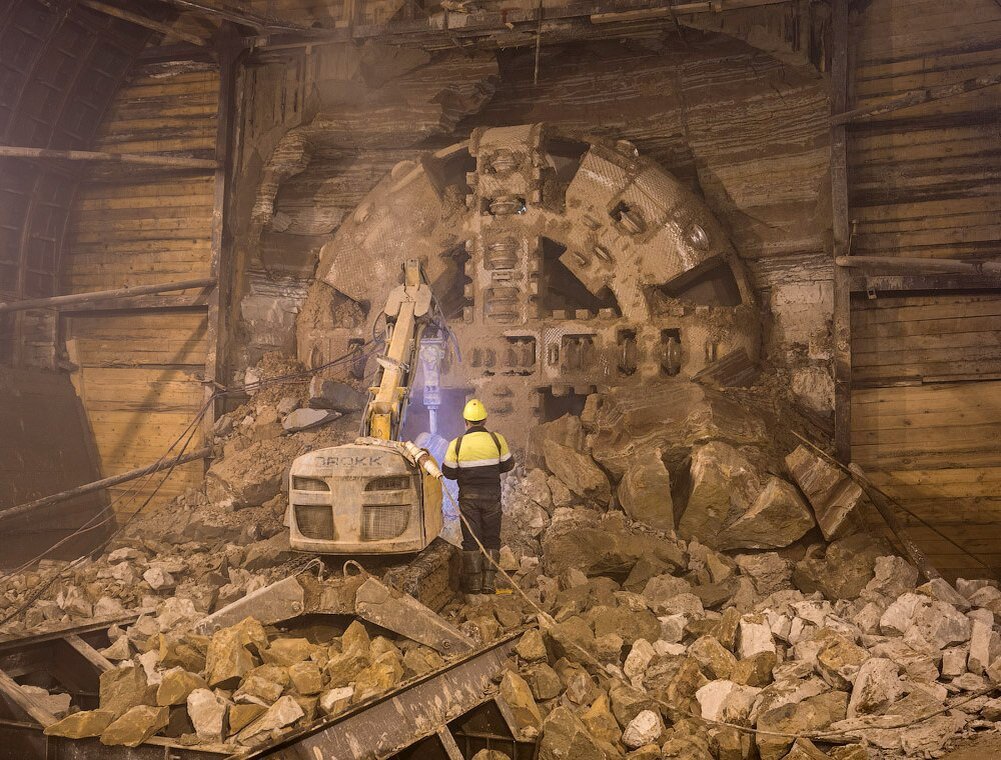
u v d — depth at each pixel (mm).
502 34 11008
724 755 5285
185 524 10297
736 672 6047
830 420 10062
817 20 10164
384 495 6582
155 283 12055
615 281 10352
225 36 11727
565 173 11477
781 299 10539
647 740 5332
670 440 9219
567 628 6277
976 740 5195
